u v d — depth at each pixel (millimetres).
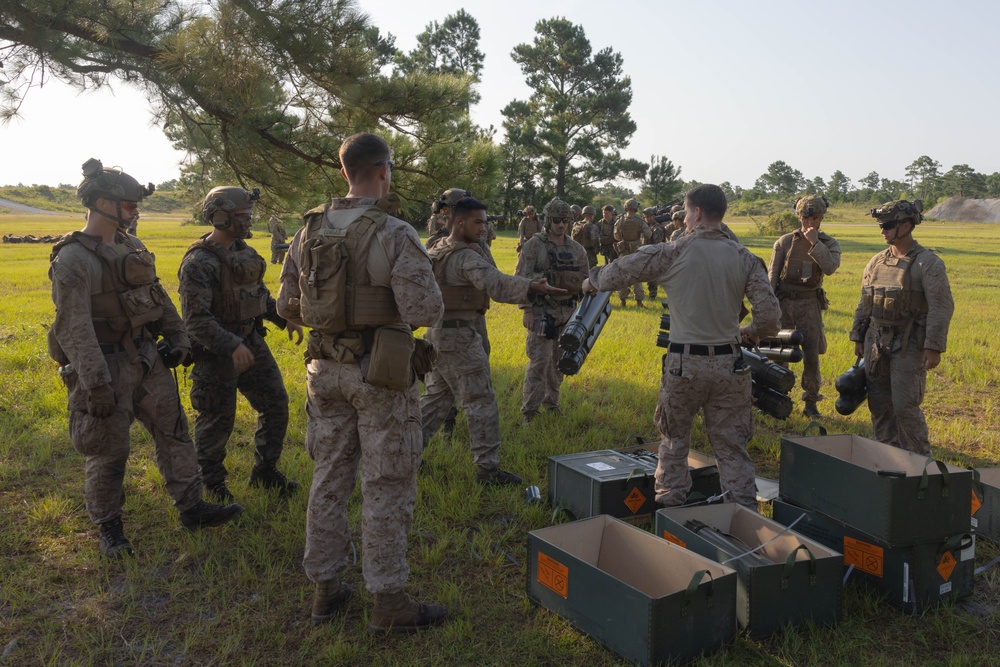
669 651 2844
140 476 4852
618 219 14344
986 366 8914
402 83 7531
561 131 55000
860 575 3533
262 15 6656
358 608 3336
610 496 4125
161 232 44781
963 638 3174
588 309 4141
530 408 6145
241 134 7188
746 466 3953
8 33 6336
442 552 3885
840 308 14000
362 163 3035
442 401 5121
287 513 4316
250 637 3141
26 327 10508
